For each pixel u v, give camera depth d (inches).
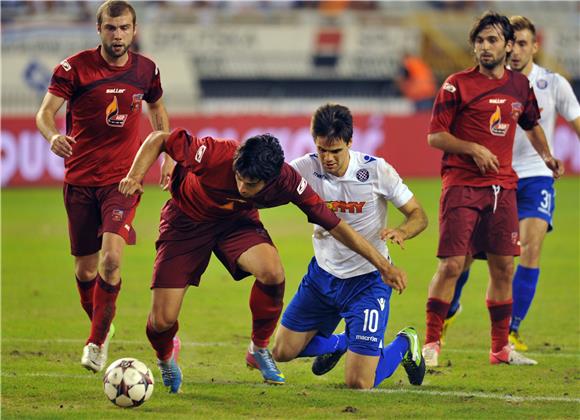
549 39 4916.3
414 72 4690.0
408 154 3848.4
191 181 928.3
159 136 916.0
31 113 4500.5
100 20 1073.5
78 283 1184.8
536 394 978.1
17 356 1177.4
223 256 967.6
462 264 1154.7
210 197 913.5
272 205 902.4
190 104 4766.2
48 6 4845.0
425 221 973.2
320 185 991.6
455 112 1157.7
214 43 4953.3
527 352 1240.2
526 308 1272.1
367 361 984.9
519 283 1280.8
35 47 4724.4
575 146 3818.9
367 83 4928.6
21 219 2891.2
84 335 1334.9
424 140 3860.7
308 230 2748.5
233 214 940.6
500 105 1148.5
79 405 915.4
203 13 5017.2
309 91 4953.3
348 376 995.3
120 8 1071.0
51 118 1072.2
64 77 1083.9
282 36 5000.0
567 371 1110.4
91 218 1131.9
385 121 3833.7
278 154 838.5
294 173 879.1
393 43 4995.1
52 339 1300.4
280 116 3762.3
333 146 927.7
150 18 4995.1
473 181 1154.0
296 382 1050.7
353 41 5002.5
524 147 1330.0
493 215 1159.0
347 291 1006.4
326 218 883.4
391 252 2301.9
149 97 1147.3
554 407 916.0
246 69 4886.8
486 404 926.4
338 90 4936.0
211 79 4899.1
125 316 1493.6
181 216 946.1
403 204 979.3
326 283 1012.5
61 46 4741.6
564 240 2445.9
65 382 1024.2
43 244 2405.3
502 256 1156.5
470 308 1598.2
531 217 1312.7
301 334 1031.6
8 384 1010.7
